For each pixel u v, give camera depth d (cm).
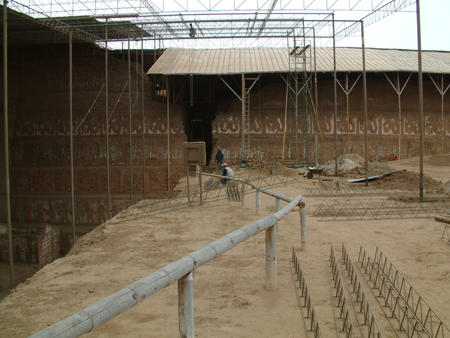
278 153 3753
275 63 3625
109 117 3897
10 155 4162
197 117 4491
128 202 3719
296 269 623
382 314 465
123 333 425
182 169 3766
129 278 638
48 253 3341
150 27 3356
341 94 3912
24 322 464
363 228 988
